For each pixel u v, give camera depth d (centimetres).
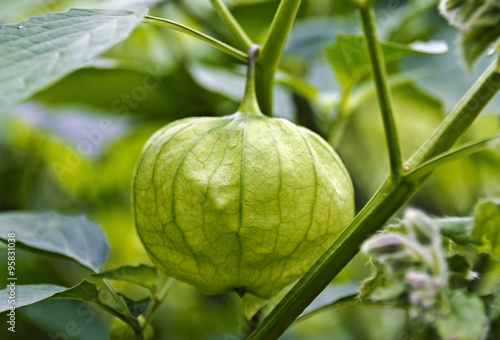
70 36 21
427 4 37
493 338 23
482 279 27
